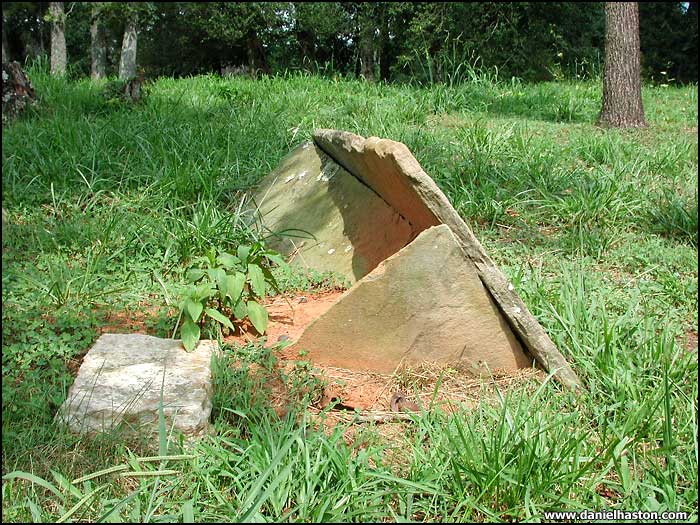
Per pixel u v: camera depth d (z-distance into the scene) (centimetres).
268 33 2041
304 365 388
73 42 2909
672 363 390
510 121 972
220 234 574
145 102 972
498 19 1866
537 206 664
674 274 541
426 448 328
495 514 283
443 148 761
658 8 2358
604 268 560
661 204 665
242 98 1025
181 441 311
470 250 390
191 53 2178
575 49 2016
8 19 2572
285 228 592
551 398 368
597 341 406
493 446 307
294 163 671
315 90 1133
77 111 930
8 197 635
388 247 486
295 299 504
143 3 1880
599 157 808
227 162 721
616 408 359
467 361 404
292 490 289
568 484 294
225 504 281
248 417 341
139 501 282
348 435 341
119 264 532
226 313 449
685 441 336
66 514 271
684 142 902
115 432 320
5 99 881
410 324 401
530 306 450
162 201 627
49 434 324
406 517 286
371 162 447
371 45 2039
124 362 369
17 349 397
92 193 656
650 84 1681
